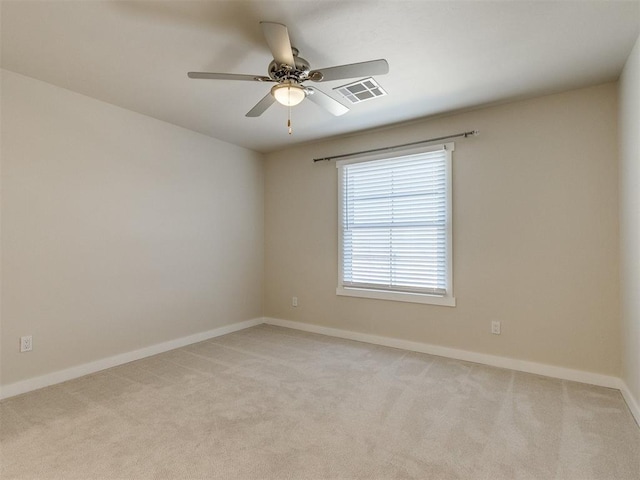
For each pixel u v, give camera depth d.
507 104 3.03
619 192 2.55
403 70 2.45
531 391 2.54
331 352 3.47
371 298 3.81
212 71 2.49
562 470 1.67
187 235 3.77
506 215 3.04
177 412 2.24
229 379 2.79
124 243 3.19
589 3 1.76
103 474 1.64
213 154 4.07
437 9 1.81
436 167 3.41
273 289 4.72
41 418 2.16
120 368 3.03
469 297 3.22
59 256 2.75
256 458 1.76
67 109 2.79
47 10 1.81
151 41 2.11
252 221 4.62
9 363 2.48
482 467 1.69
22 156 2.55
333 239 4.14
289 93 2.12
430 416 2.18
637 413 2.09
